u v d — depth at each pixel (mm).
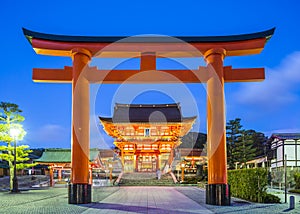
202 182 39031
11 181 30344
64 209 13117
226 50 15305
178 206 14242
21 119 29188
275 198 16172
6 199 19656
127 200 17469
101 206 14102
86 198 14844
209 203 14477
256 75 15594
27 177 56781
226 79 15734
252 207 13727
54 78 15750
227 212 12195
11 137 28391
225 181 14344
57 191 29406
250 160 47531
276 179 32250
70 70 15852
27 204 15914
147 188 31062
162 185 37469
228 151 48719
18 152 30094
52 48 15281
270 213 11914
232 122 48844
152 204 15172
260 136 70125
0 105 28422
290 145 43906
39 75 15695
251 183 16969
